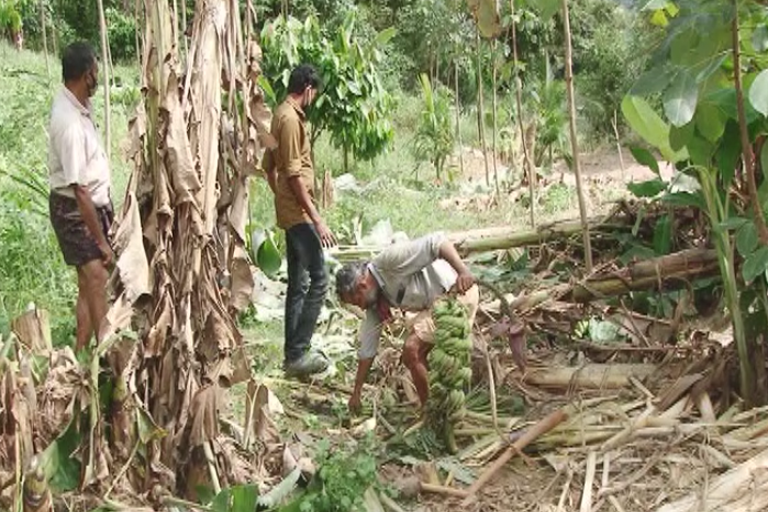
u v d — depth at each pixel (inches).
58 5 804.6
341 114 472.1
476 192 514.0
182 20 182.4
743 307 203.6
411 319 215.9
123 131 455.8
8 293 260.4
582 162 727.7
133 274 166.2
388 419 214.8
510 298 269.7
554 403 211.8
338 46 475.5
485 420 207.0
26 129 408.2
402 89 851.4
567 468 183.5
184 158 169.8
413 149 591.8
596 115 783.1
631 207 299.9
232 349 179.2
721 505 164.7
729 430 191.2
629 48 652.7
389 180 505.4
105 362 173.5
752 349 200.4
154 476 168.9
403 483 179.6
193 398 172.7
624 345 234.2
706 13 168.4
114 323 164.6
